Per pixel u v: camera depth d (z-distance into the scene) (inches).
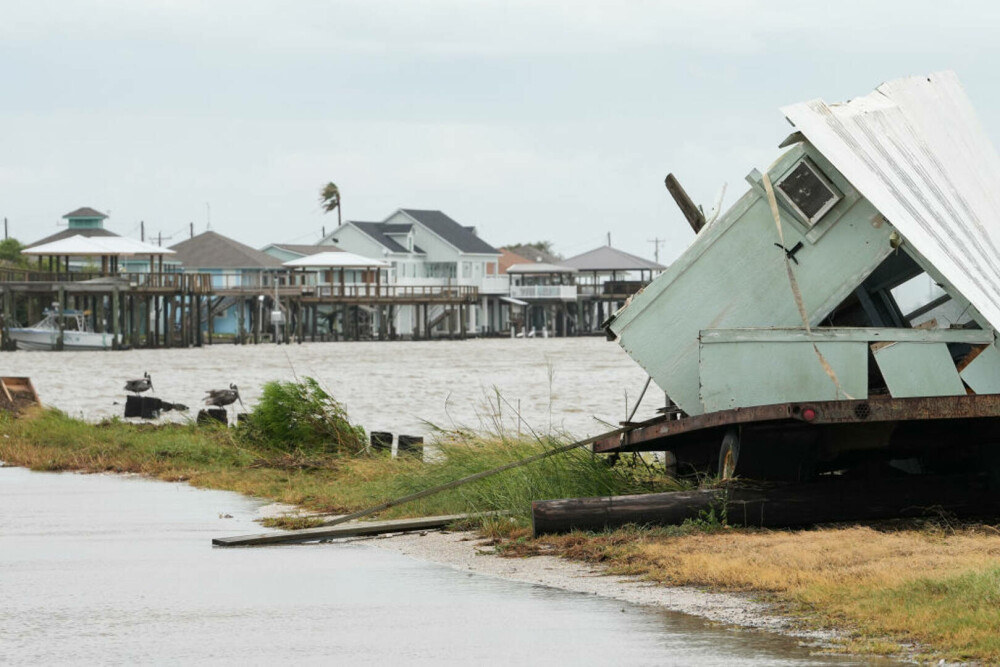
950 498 1077.8
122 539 1195.9
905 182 1099.9
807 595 812.6
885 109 1173.1
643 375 5285.4
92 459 1914.4
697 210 1268.5
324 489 1525.6
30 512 1395.2
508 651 724.7
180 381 5027.1
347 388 4439.0
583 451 1323.8
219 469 1764.3
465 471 1364.4
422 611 839.1
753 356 1084.5
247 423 2000.5
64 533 1237.1
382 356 7657.5
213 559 1075.9
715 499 1058.7
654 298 1139.9
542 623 793.6
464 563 1024.2
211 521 1317.7
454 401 3722.9
